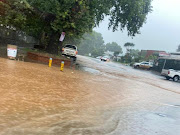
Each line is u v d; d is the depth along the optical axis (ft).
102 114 18.12
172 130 16.67
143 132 15.10
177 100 33.94
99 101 22.80
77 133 12.89
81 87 28.94
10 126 12.11
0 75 25.04
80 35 60.39
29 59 51.90
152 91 40.01
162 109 24.52
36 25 61.26
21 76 27.27
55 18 56.90
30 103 17.03
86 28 55.52
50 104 17.94
